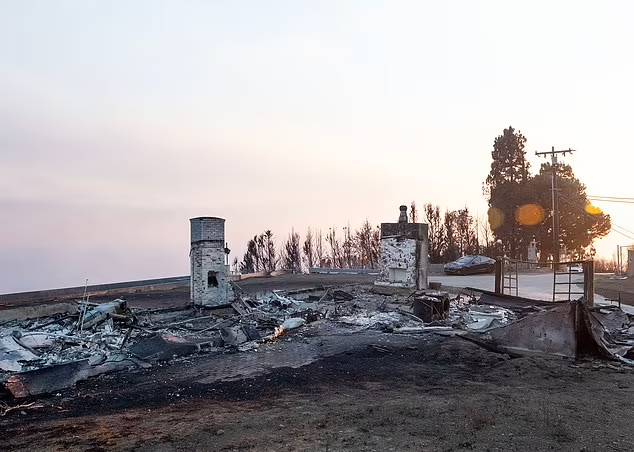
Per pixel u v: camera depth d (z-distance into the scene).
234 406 7.53
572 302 11.09
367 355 11.31
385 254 21.17
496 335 11.87
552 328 11.03
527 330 11.35
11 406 7.80
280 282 28.42
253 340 12.98
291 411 7.08
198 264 16.05
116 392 8.54
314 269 39.84
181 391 8.52
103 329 13.34
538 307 16.94
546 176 47.19
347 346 12.14
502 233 48.62
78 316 14.55
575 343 10.73
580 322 11.02
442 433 5.93
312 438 5.79
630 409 7.02
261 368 10.12
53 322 14.29
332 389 8.55
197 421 6.65
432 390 8.42
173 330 13.41
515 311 17.06
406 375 9.56
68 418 7.10
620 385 8.59
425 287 20.73
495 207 49.28
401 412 6.86
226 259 16.55
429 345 12.22
